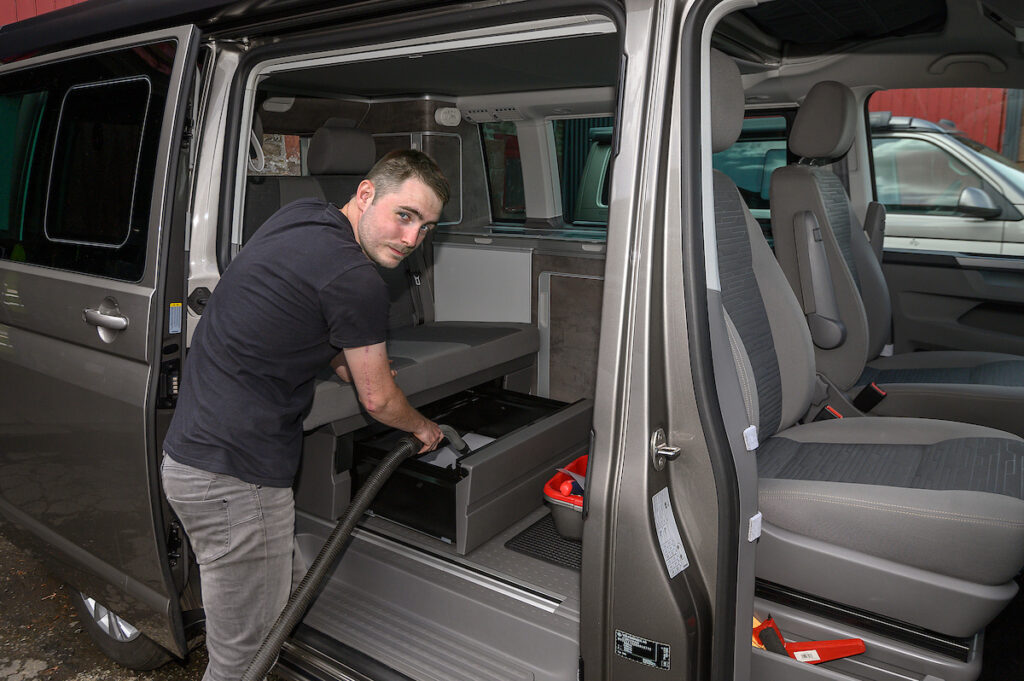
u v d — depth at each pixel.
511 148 3.83
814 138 2.83
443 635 2.10
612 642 1.60
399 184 1.71
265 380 1.78
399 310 3.41
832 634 1.84
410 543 2.34
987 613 1.71
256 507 1.83
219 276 2.12
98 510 2.21
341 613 2.22
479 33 1.68
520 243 3.35
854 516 1.81
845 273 2.96
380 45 1.84
